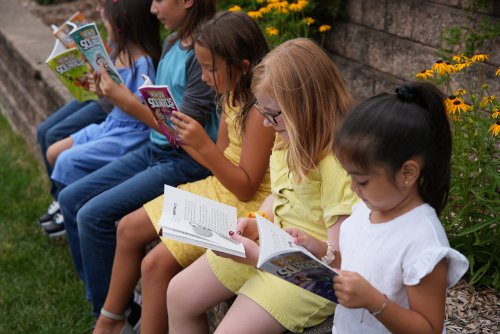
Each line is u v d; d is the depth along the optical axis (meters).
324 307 2.23
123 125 3.73
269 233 1.97
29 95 6.00
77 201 3.41
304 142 2.24
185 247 2.72
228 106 2.81
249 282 2.32
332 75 2.30
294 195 2.37
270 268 1.78
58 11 7.82
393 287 1.79
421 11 4.15
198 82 3.07
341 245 1.98
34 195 5.15
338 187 2.19
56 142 4.07
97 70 3.24
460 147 2.74
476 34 3.69
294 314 2.22
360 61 4.73
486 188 2.65
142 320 2.84
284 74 2.24
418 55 4.22
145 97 2.72
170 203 2.37
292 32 4.55
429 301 1.73
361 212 1.94
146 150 3.46
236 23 2.74
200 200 2.49
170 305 2.56
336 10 4.71
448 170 1.80
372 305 1.70
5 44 6.57
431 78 3.38
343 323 1.96
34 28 6.74
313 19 4.67
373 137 1.69
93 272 3.28
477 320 2.44
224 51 2.71
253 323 2.23
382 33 4.51
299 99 2.23
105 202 3.16
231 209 2.52
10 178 5.42
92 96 3.50
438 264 1.72
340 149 1.75
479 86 3.78
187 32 3.23
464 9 3.82
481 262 2.70
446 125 1.76
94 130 3.88
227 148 2.93
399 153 1.69
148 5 3.55
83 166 3.67
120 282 3.04
